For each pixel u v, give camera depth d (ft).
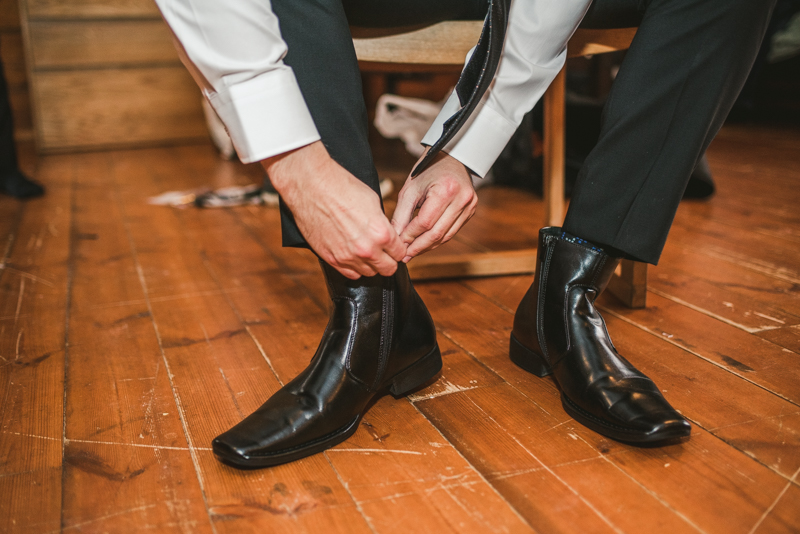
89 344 3.45
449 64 3.33
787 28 11.41
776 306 3.69
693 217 5.76
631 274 3.66
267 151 2.08
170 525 2.00
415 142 8.09
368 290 2.41
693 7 2.37
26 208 6.79
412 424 2.56
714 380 2.83
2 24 11.16
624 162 2.51
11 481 2.23
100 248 5.33
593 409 2.40
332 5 2.20
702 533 1.89
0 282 4.49
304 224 2.20
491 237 5.27
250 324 3.70
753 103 11.86
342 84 2.21
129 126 11.42
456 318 3.70
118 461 2.35
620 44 3.30
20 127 11.75
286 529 1.96
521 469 2.23
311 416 2.30
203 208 6.73
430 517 2.00
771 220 5.59
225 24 1.98
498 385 2.88
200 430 2.56
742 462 2.23
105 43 10.95
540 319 2.73
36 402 2.81
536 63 2.60
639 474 2.18
